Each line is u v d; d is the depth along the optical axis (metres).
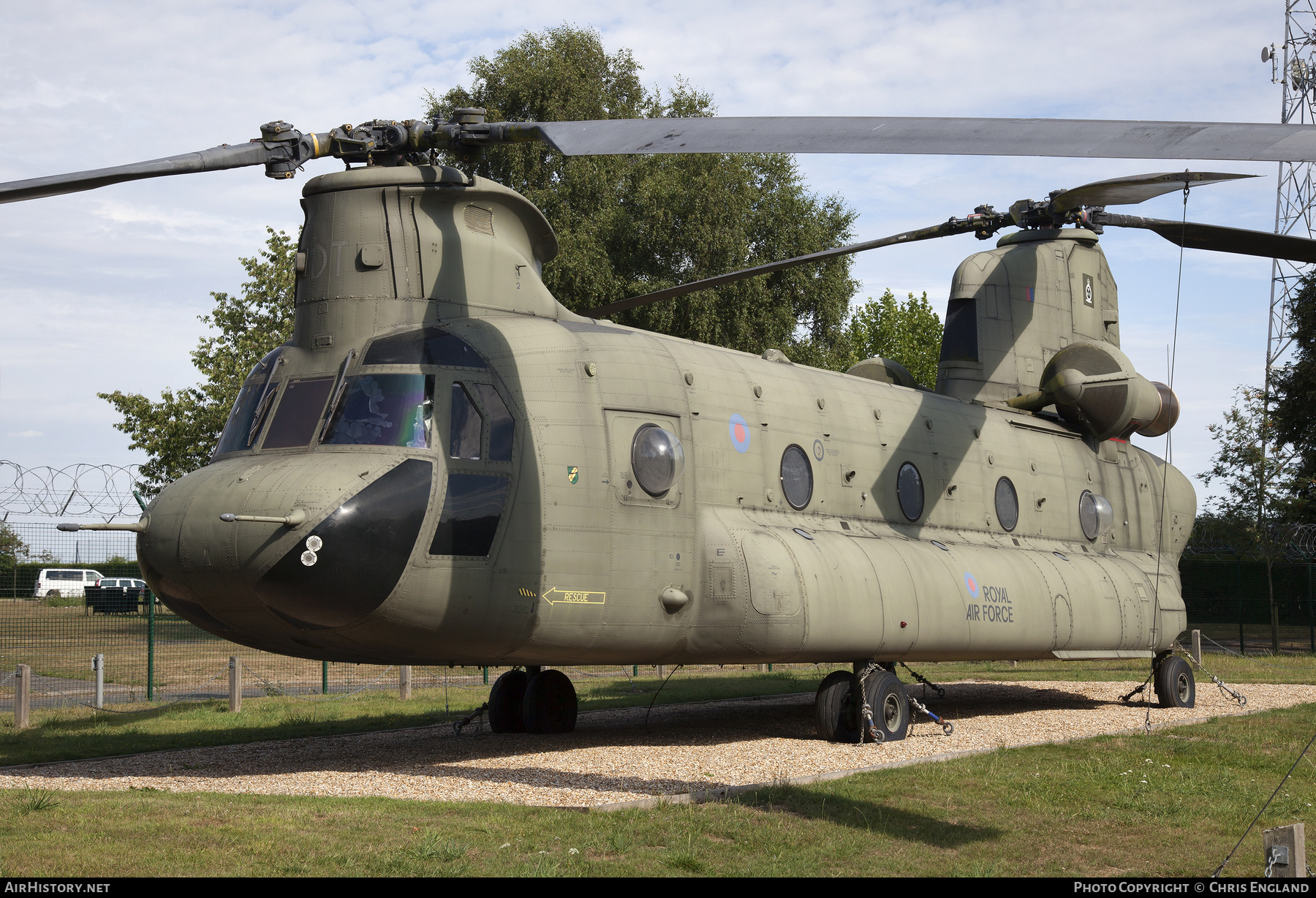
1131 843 7.45
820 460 12.51
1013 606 13.53
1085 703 16.23
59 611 25.88
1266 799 8.73
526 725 12.55
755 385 12.12
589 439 10.23
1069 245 16.84
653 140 7.91
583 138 8.44
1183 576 37.53
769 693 17.52
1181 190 13.37
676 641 10.79
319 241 10.21
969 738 11.93
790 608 10.89
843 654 11.45
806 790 8.58
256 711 15.33
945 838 7.41
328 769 9.71
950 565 13.03
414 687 19.53
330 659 10.15
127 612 26.58
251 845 6.45
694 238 32.09
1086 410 15.99
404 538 9.08
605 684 19.19
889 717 11.78
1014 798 8.58
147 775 9.45
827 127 7.36
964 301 15.95
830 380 13.43
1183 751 10.92
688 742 11.60
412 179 10.12
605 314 13.27
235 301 32.59
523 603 9.71
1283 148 6.38
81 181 7.85
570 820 7.36
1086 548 16.25
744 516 11.45
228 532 8.84
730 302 33.12
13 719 14.25
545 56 34.69
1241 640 28.30
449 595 9.34
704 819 7.50
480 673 22.70
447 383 9.66
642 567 10.41
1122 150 6.64
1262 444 31.03
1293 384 31.47
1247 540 29.95
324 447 9.32
